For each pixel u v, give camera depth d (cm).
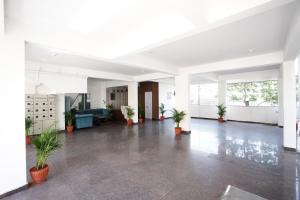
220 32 313
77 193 246
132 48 327
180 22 253
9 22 241
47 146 288
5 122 236
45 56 468
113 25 288
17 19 249
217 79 957
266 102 905
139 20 272
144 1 217
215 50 426
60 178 292
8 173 239
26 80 527
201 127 794
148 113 1118
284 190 249
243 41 362
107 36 339
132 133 670
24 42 257
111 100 1115
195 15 206
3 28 211
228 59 522
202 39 348
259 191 247
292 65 434
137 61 464
